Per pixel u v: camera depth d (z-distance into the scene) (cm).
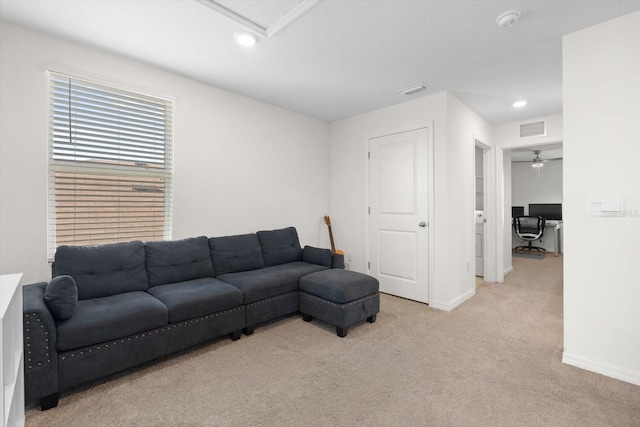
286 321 300
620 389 186
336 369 210
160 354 210
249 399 177
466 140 372
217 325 240
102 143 257
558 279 475
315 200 441
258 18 209
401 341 254
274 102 374
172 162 295
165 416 162
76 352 177
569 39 220
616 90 200
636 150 193
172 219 296
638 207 193
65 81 238
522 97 348
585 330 212
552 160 777
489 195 461
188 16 205
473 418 161
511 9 196
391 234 386
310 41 235
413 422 158
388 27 216
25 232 222
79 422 157
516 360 222
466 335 265
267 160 378
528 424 156
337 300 263
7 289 128
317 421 159
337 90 334
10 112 215
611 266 202
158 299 227
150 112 283
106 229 261
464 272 367
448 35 227
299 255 374
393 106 383
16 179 218
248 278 282
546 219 773
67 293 181
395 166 380
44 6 195
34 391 161
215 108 326
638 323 192
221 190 333
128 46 244
